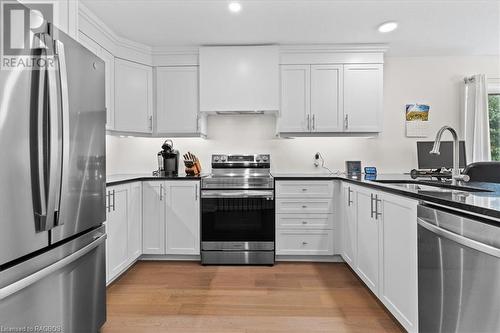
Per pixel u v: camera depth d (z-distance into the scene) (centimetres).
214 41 317
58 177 125
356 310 208
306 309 209
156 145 365
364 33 300
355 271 252
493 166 254
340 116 331
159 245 306
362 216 234
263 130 365
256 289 243
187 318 198
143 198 305
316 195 305
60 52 125
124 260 266
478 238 107
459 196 133
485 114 346
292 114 333
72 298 144
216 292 237
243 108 326
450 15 264
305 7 250
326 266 298
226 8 251
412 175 309
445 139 360
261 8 252
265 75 325
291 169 365
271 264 302
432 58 361
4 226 103
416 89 362
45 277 125
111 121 297
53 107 121
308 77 331
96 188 166
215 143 366
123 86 310
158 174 339
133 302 221
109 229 238
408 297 160
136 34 300
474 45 329
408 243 160
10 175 106
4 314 106
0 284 103
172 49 331
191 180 305
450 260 123
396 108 363
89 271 160
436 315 134
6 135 104
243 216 303
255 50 325
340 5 247
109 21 272
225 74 326
